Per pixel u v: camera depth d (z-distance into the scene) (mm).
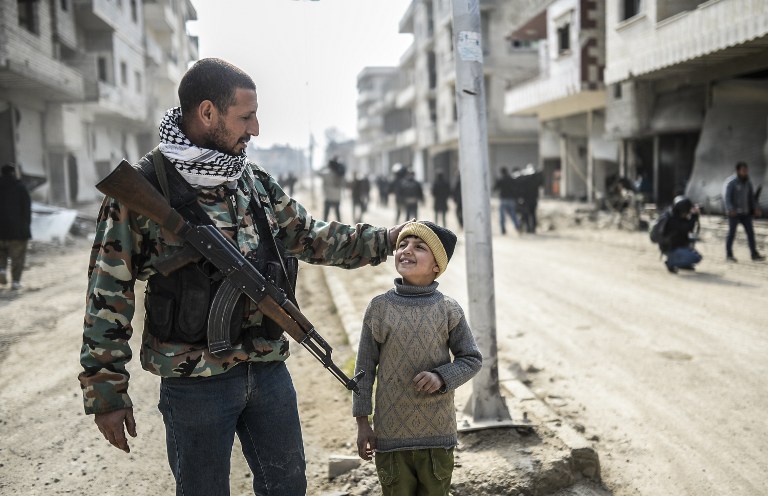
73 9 23141
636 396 4555
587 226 17406
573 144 25344
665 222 9508
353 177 20375
